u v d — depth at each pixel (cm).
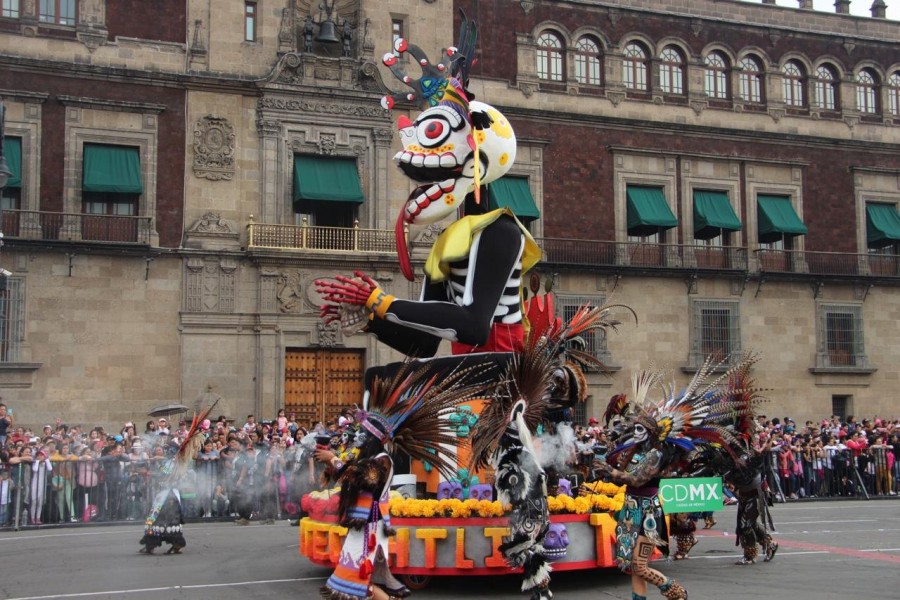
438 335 1057
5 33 3038
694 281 3788
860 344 4012
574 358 1148
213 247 3170
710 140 3941
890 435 2888
